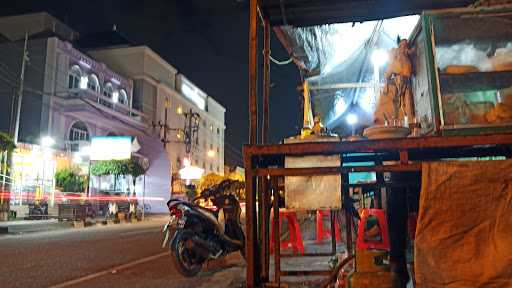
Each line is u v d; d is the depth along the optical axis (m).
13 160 19.73
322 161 3.59
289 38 6.87
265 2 4.96
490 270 3.07
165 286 4.80
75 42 39.53
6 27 34.38
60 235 12.12
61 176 24.14
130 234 12.21
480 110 3.69
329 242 8.33
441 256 3.19
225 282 5.00
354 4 5.02
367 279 3.31
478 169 3.23
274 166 4.51
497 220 3.17
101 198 26.44
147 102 39.28
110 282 5.02
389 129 3.56
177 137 45.12
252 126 3.83
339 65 8.57
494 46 3.84
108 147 25.19
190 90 49.97
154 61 41.25
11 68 28.62
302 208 3.59
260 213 4.13
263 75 5.28
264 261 4.04
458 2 5.01
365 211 5.33
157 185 37.44
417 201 4.57
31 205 19.73
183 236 5.42
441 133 3.62
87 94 29.05
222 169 61.28
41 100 27.64
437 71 3.75
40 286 4.79
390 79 5.64
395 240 3.92
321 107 9.81
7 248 8.53
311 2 4.95
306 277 4.86
